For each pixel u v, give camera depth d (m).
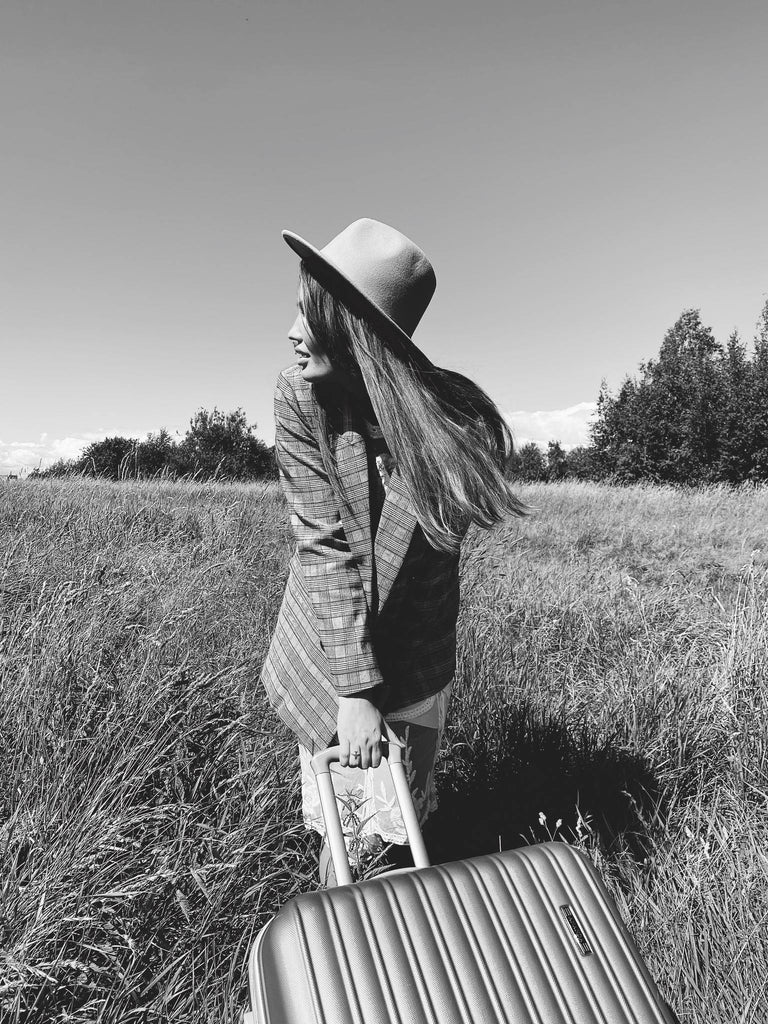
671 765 2.58
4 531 4.24
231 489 8.76
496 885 1.10
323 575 1.58
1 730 1.96
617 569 6.26
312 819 1.79
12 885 1.52
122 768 1.89
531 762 2.60
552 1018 0.99
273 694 1.84
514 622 4.16
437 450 1.47
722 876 1.91
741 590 4.64
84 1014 1.41
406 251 1.53
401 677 1.74
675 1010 1.53
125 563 3.52
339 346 1.50
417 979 0.99
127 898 1.53
